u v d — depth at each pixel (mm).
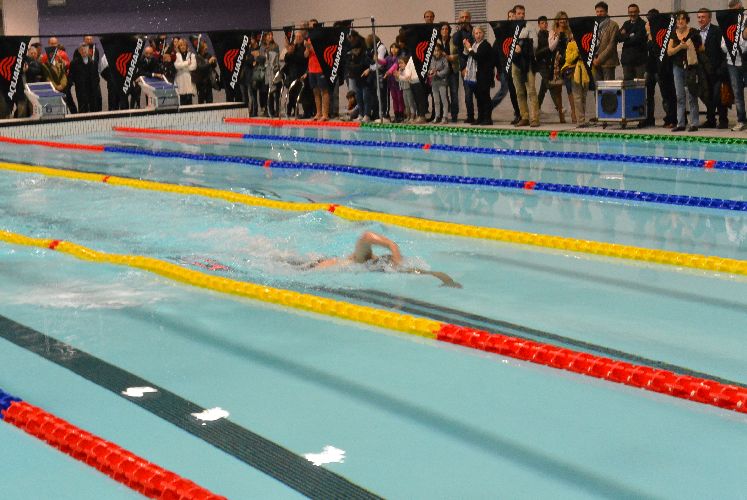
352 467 3248
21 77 14008
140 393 3984
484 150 10906
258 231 6828
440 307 5000
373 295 5242
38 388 4066
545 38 12484
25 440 3566
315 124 14633
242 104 16391
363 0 17000
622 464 3211
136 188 9180
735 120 12250
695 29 11039
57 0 18281
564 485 3074
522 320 4762
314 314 5016
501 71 13070
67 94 15625
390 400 3820
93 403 3891
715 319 4711
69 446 3459
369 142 12055
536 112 12625
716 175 8734
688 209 7383
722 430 3457
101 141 13500
